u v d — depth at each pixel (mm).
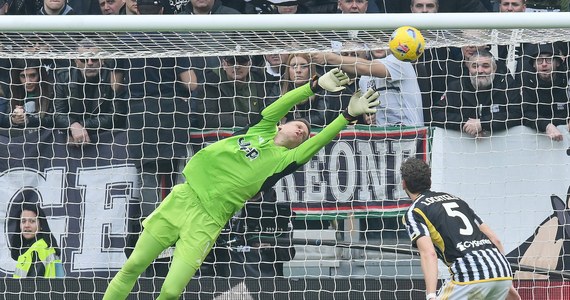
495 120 27750
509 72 28422
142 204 28359
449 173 27891
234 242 28234
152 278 27922
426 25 23141
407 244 28234
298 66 27891
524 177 27812
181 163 28609
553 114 27609
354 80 28500
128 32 24219
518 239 27703
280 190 28047
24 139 28438
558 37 25609
